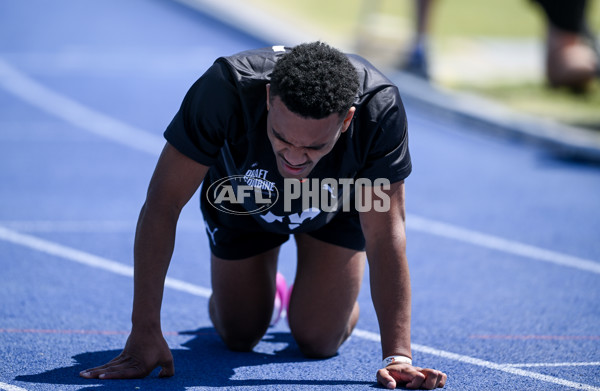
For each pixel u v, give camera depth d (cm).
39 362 1225
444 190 2495
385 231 1108
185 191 1099
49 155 2719
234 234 1288
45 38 4456
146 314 1102
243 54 1095
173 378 1160
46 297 1581
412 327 1484
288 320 1330
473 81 3731
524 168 2781
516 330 1471
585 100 3503
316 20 4666
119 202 2278
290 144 968
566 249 2012
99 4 5197
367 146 1069
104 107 3328
